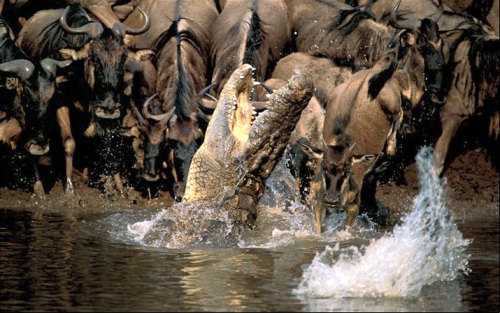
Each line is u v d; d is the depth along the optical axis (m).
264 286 18.70
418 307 17.67
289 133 22.33
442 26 33.44
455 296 18.45
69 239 22.94
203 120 29.33
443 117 32.78
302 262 20.66
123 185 30.72
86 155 32.12
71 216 26.70
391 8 33.88
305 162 27.22
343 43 32.09
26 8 33.97
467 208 29.56
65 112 30.92
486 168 33.28
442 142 32.66
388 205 29.78
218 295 18.05
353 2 35.00
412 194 31.20
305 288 18.59
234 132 22.66
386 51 28.94
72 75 31.70
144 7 33.88
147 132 29.92
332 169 25.84
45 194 30.06
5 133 30.00
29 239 22.94
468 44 33.25
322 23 32.78
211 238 22.44
